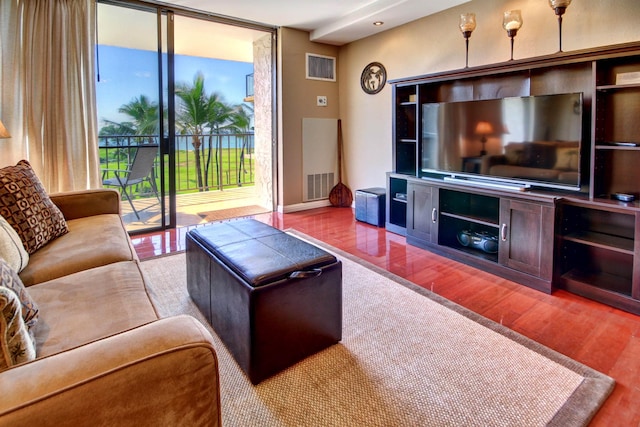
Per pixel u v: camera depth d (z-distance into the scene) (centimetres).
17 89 311
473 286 263
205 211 505
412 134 404
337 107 521
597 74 238
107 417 73
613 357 180
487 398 153
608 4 263
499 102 291
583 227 270
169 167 404
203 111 635
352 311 225
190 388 82
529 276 260
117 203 277
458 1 349
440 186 321
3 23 301
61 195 255
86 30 334
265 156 515
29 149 320
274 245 201
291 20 432
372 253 334
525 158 278
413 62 412
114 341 82
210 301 202
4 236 157
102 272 160
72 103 334
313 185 514
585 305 233
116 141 369
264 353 162
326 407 149
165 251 337
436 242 332
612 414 144
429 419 142
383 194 422
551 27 294
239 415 144
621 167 255
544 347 188
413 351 185
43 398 68
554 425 139
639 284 217
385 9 371
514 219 267
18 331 82
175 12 391
